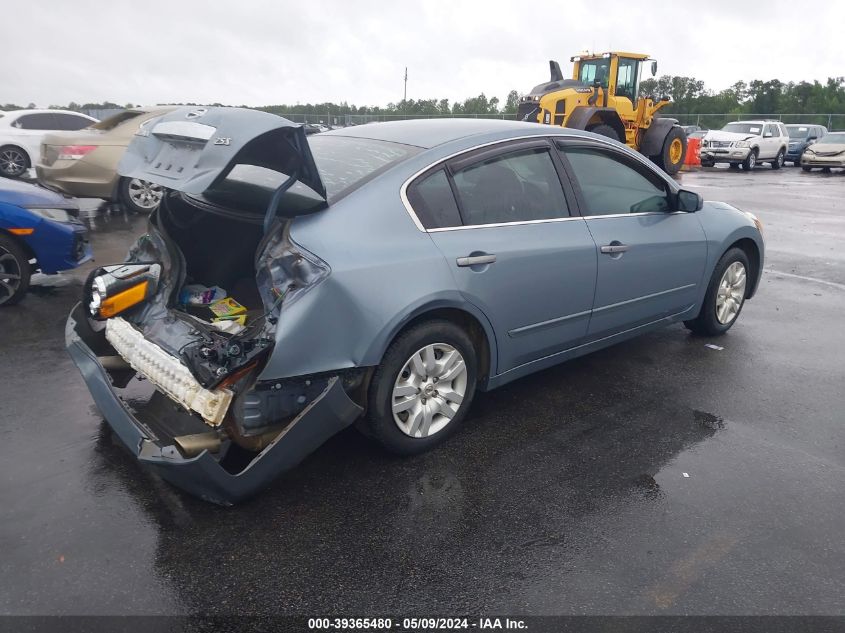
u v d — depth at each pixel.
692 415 3.92
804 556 2.69
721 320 5.18
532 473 3.27
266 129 2.70
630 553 2.70
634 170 4.36
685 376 4.48
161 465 2.67
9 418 3.69
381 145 3.61
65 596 2.40
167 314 3.29
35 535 2.72
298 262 2.82
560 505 3.01
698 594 2.47
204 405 2.66
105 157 9.73
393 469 3.27
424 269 3.13
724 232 4.89
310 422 2.83
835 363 4.75
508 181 3.66
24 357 4.57
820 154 22.73
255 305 3.63
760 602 2.44
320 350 2.82
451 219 3.37
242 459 3.21
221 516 2.87
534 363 3.90
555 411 3.94
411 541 2.74
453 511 2.95
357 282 2.90
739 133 24.12
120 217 10.11
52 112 14.33
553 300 3.77
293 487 3.10
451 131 3.73
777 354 4.92
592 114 15.35
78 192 9.77
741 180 19.20
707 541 2.78
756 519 2.93
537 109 16.61
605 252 3.98
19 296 5.73
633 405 4.04
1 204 5.48
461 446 3.51
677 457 3.45
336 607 2.39
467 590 2.48
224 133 2.75
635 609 2.40
